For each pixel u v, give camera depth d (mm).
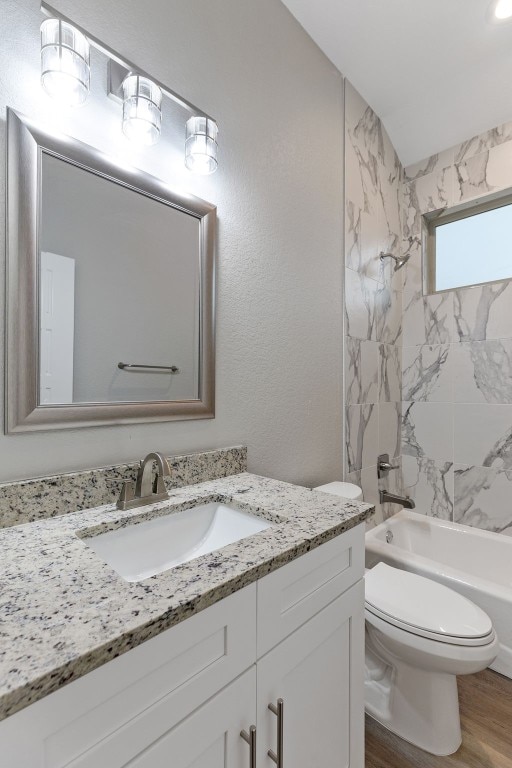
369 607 1238
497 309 2055
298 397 1601
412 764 1164
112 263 982
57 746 421
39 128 834
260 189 1424
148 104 939
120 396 999
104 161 947
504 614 1487
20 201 808
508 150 2021
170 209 1113
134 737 488
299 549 733
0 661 414
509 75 1820
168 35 1118
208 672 580
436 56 1763
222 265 1272
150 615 502
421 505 2342
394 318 2342
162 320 1094
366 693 1386
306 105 1655
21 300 812
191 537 987
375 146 2156
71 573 610
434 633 1097
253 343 1387
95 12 951
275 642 699
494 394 2062
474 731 1267
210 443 1231
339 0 1504
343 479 1873
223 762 609
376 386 2150
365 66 1826
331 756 856
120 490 958
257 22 1419
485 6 1506
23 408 816
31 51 832
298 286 1604
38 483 828
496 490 2051
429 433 2309
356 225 1975
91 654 437
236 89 1333
